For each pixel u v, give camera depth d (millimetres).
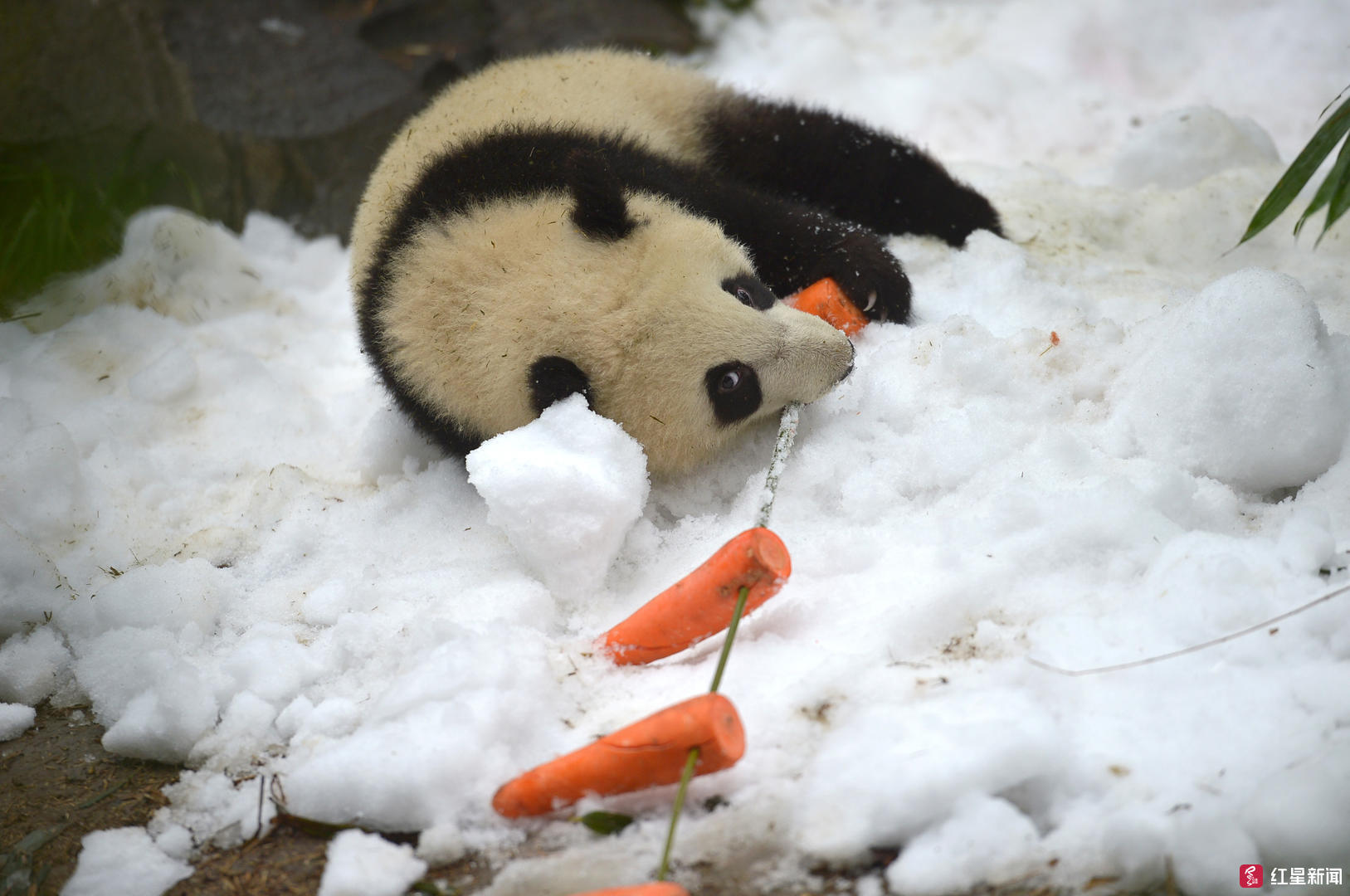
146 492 4777
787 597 3615
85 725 3732
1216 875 2514
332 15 7766
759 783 2971
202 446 5148
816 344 4125
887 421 4395
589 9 8250
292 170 7148
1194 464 3924
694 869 2812
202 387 5453
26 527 4496
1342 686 2816
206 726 3506
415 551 4293
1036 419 4270
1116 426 4121
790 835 2840
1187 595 3131
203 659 3848
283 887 3020
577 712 3348
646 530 4168
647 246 4180
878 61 8328
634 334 4055
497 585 3867
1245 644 3000
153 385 5340
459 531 4340
